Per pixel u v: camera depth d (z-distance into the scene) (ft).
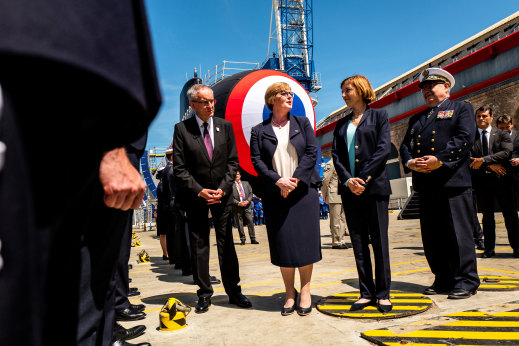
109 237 2.98
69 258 2.24
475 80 59.00
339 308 7.91
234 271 9.04
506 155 13.05
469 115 8.67
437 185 8.81
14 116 1.39
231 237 9.13
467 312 7.04
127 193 2.65
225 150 9.25
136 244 29.99
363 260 8.02
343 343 5.98
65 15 1.43
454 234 8.61
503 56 54.60
